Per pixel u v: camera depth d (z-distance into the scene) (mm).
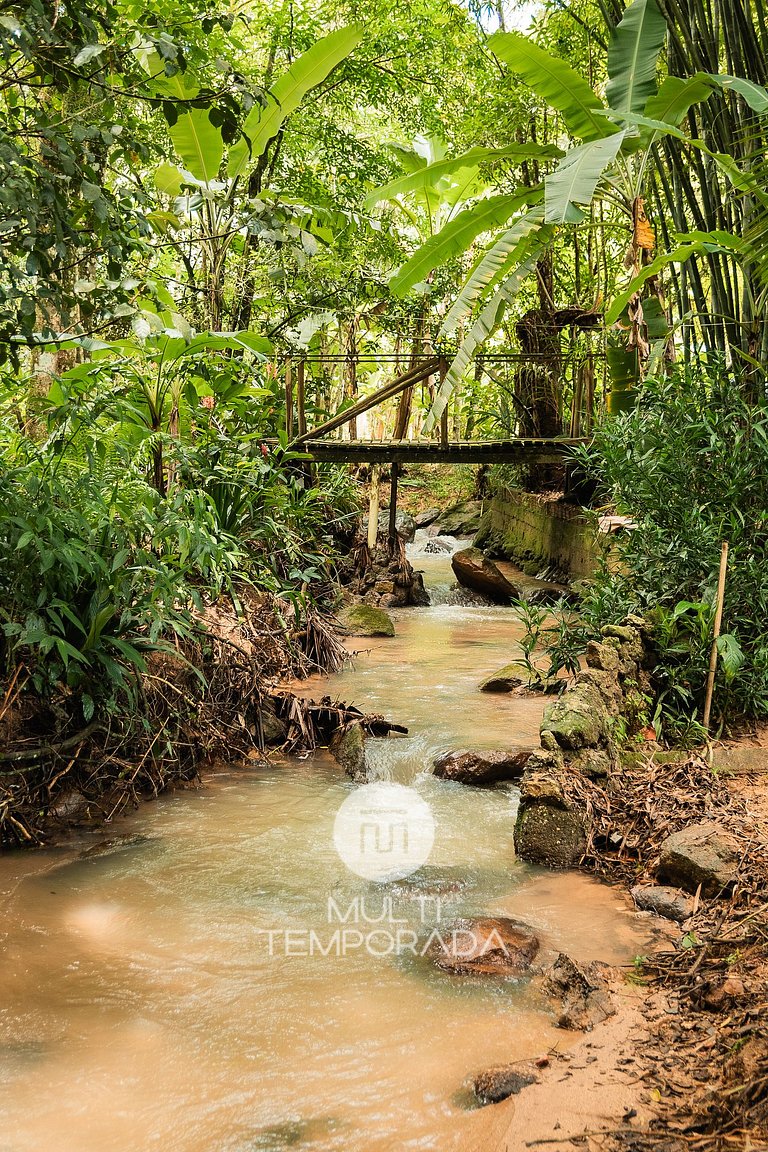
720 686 5066
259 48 11344
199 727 5289
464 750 5152
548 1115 2287
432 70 11789
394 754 5348
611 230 12297
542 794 4082
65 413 4996
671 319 9102
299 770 5328
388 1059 2602
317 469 10539
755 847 3648
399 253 11469
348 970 3107
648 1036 2625
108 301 4469
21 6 3719
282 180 11188
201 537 5035
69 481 4777
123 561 4422
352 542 11430
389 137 14711
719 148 7188
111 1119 2332
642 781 4402
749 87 5973
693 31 7055
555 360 11688
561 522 11633
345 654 7719
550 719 4469
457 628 9586
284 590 7406
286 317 11359
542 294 12398
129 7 7094
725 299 7277
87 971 3084
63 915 3496
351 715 5781
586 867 3957
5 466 4520
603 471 6309
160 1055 2619
